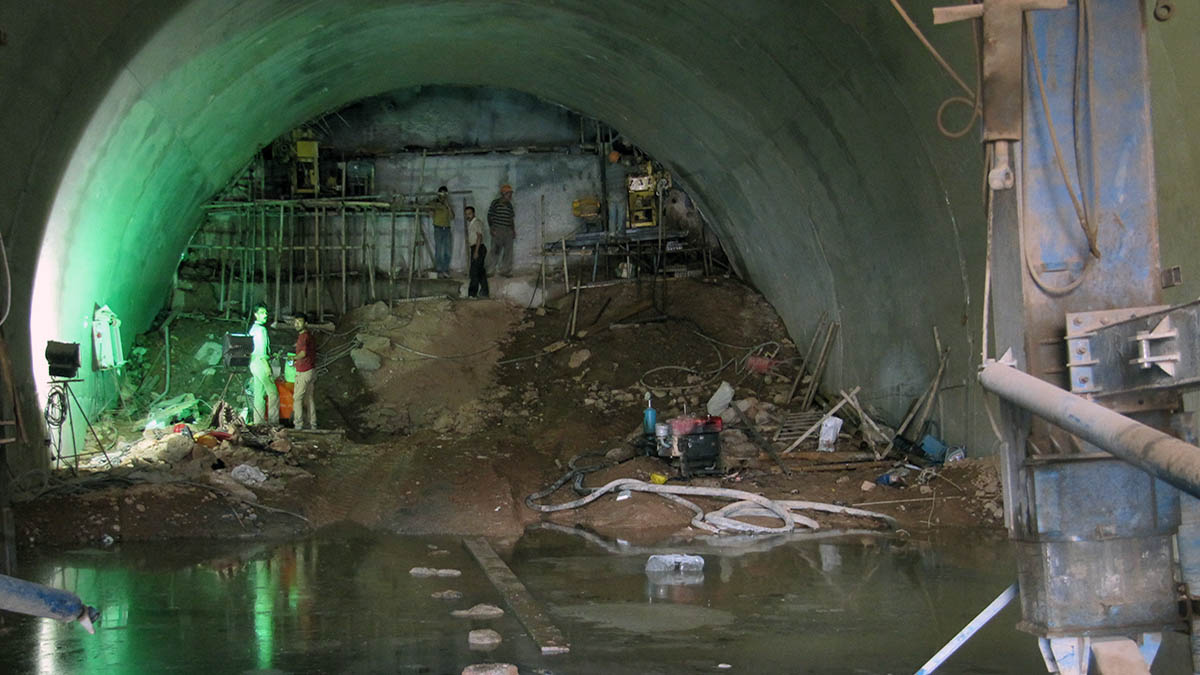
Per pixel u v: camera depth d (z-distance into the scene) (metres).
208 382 18.31
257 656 6.14
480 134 22.11
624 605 7.53
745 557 9.59
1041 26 4.43
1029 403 3.79
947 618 6.95
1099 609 4.22
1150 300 4.41
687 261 21.58
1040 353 4.40
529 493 13.23
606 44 15.95
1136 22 4.43
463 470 13.67
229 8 12.82
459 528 11.68
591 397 17.25
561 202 22.05
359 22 15.86
